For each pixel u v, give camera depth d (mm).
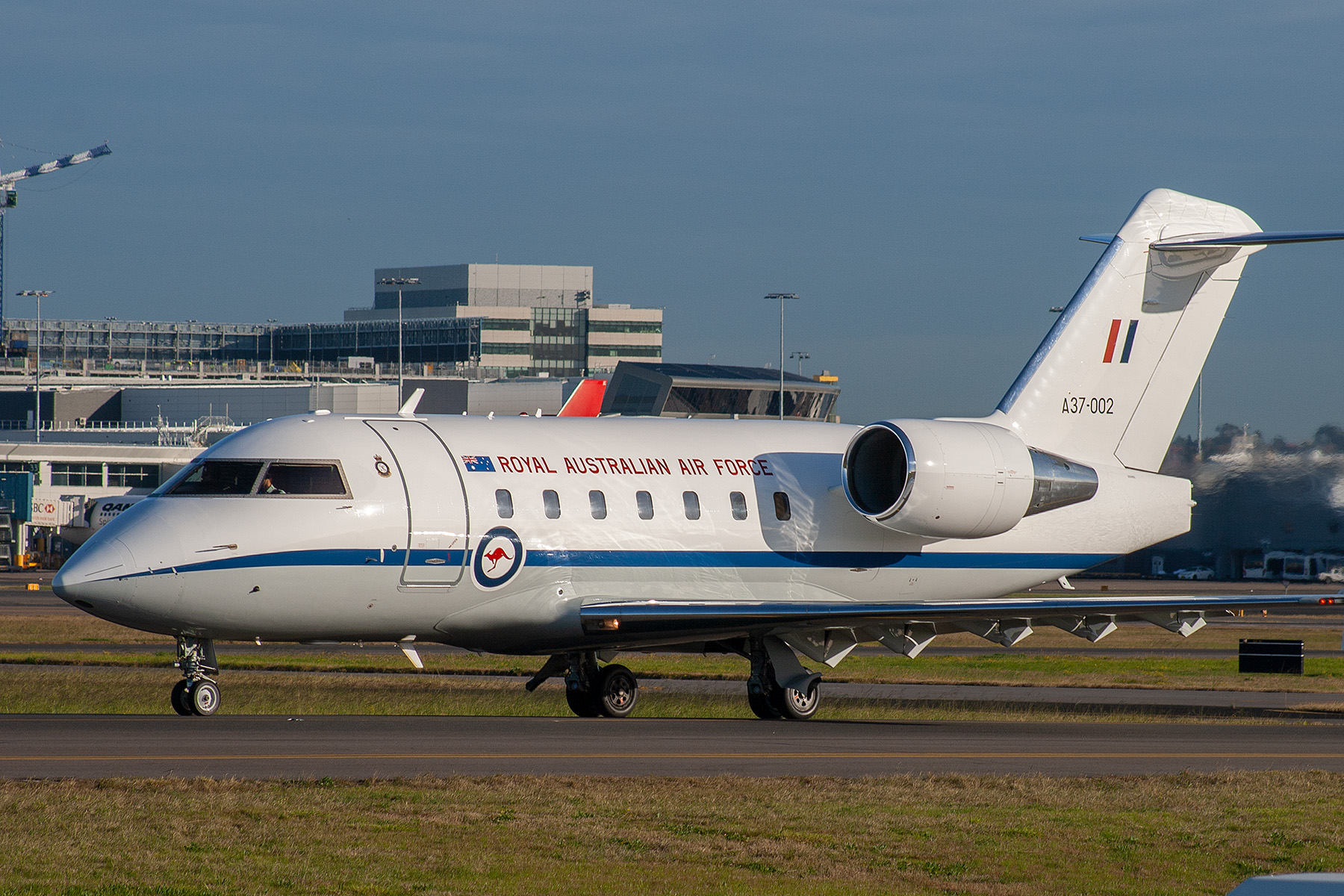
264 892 41812
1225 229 110312
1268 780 64562
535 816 52250
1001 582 106812
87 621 196500
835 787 59750
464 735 74312
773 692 95812
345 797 54312
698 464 98500
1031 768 67875
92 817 49719
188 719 80938
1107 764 69938
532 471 92250
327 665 140250
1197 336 110688
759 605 91562
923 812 55406
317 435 87750
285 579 83875
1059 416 107625
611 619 90938
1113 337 108750
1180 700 115125
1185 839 52188
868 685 129125
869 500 100812
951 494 97875
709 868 46062
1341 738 83562
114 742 67625
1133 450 110125
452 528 88125
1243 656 147000
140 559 80438
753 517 98562
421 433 91188
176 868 43938
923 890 44594
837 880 45281
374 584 86375
